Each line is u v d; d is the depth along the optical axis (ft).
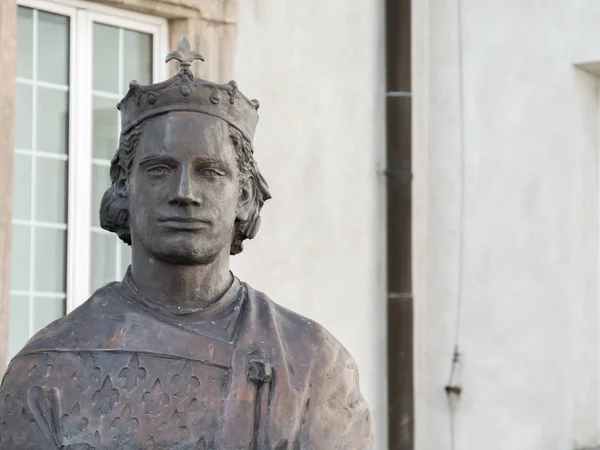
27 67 33.76
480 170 39.63
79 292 34.19
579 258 38.96
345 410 19.57
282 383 19.13
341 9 38.47
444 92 40.06
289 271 37.22
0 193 32.12
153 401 18.88
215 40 36.01
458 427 39.45
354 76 38.65
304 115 37.60
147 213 19.39
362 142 38.75
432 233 40.01
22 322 33.53
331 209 38.06
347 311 38.37
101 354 19.04
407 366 39.14
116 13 34.88
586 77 39.32
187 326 19.38
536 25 39.29
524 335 39.01
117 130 35.01
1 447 19.02
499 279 39.32
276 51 37.11
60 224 34.14
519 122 39.34
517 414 38.96
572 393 38.58
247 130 19.90
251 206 20.20
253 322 19.52
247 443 18.88
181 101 19.45
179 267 19.52
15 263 33.47
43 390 18.90
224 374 19.10
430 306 39.91
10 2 32.45
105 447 18.70
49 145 34.04
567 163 38.91
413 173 39.73
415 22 40.16
